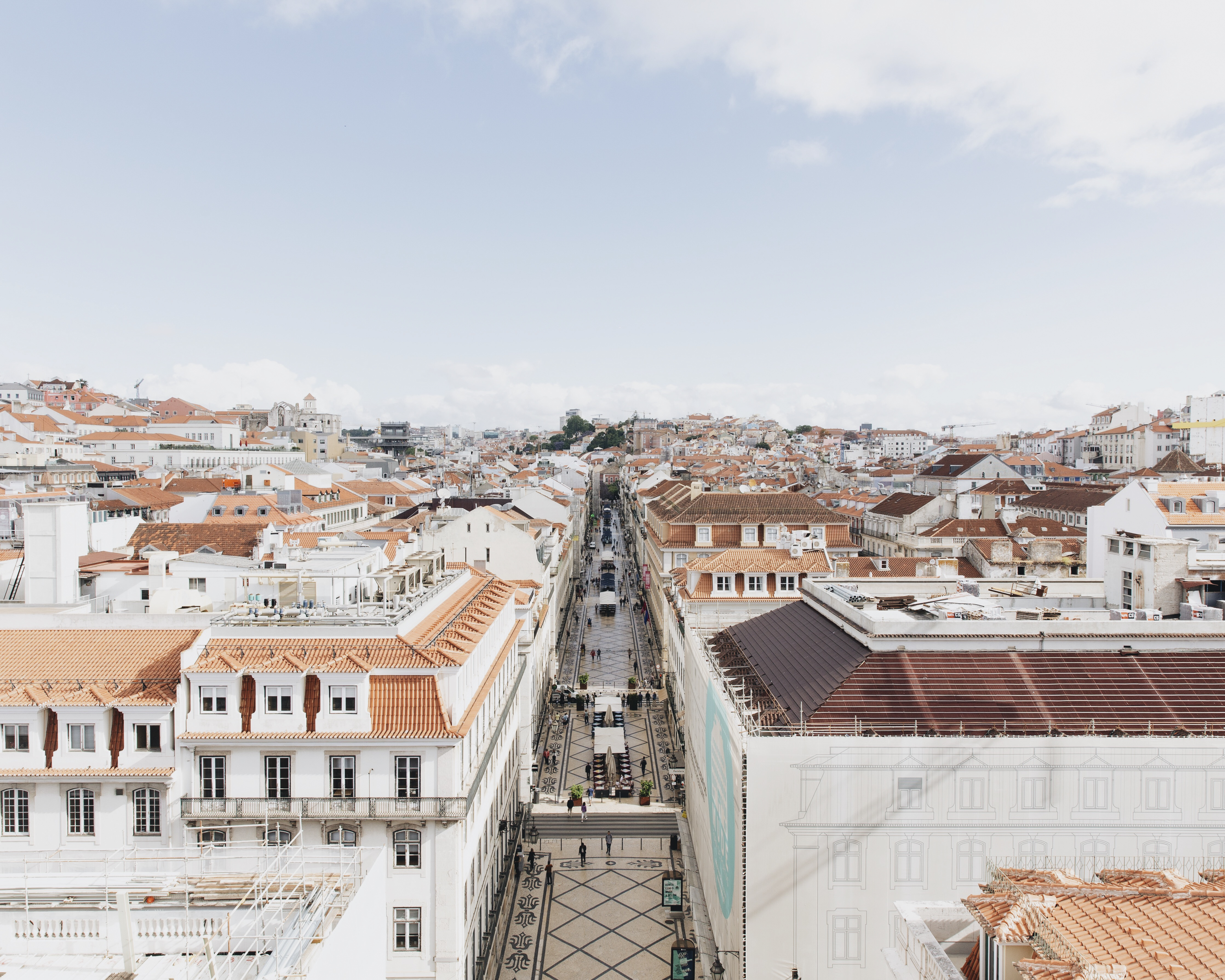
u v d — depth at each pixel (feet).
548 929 158.92
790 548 239.91
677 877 178.19
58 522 182.60
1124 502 210.59
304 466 494.59
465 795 125.08
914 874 107.14
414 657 130.52
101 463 497.05
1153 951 53.88
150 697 129.39
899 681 117.08
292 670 126.41
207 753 125.90
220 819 123.34
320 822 123.85
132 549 259.39
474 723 135.95
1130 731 110.22
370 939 79.10
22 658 136.05
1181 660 119.55
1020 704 113.91
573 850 192.85
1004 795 107.04
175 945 72.08
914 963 69.21
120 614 154.81
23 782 125.80
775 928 107.45
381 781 124.77
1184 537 193.06
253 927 70.59
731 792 116.47
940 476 599.57
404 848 124.16
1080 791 106.93
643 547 489.26
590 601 514.27
